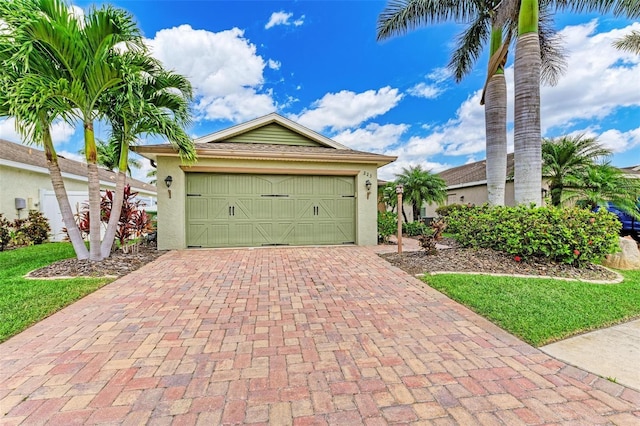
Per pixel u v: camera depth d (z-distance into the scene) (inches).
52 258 294.4
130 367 106.0
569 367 108.0
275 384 97.0
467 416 83.2
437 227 348.8
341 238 393.7
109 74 228.8
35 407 85.4
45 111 223.6
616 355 116.1
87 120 243.8
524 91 284.0
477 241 296.2
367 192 391.5
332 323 145.2
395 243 413.4
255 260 290.8
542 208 255.8
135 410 84.5
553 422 81.2
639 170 695.1
